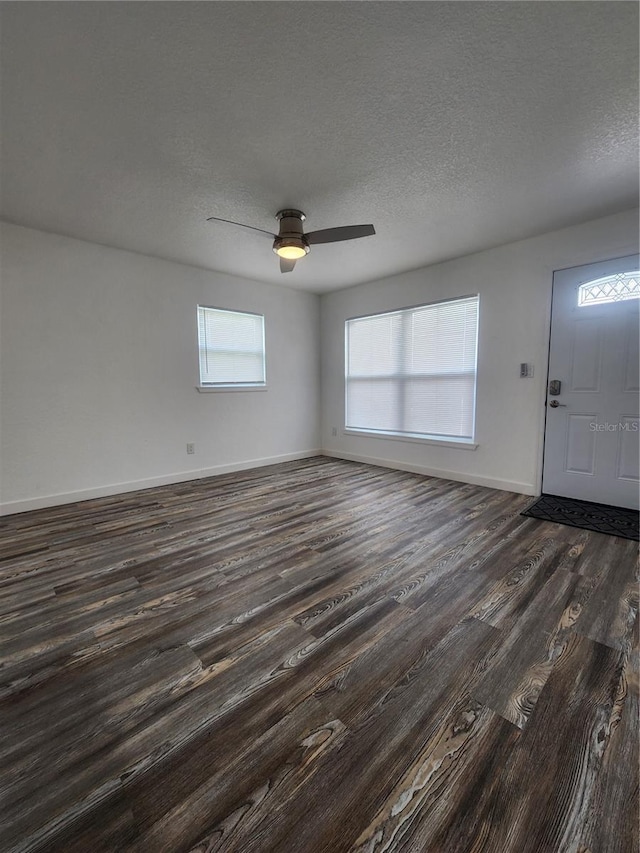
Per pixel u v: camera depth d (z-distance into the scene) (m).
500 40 1.43
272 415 5.05
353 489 3.87
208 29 1.37
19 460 3.21
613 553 2.36
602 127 1.93
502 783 1.04
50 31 1.37
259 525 2.92
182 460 4.23
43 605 1.90
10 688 1.39
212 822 0.96
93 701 1.33
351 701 1.32
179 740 1.18
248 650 1.57
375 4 1.29
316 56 1.49
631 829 0.93
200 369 4.34
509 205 2.77
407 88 1.67
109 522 2.99
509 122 1.89
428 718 1.25
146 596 1.97
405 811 0.98
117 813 0.98
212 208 2.78
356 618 1.77
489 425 3.81
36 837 0.93
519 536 2.63
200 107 1.76
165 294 3.98
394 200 2.68
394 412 4.73
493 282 3.64
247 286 4.65
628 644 1.57
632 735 1.17
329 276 4.53
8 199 2.65
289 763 1.10
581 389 3.21
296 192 2.55
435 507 3.28
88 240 3.42
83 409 3.53
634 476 3.02
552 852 0.89
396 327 4.59
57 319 3.33
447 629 1.68
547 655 1.52
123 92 1.66
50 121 1.84
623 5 1.30
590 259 3.06
